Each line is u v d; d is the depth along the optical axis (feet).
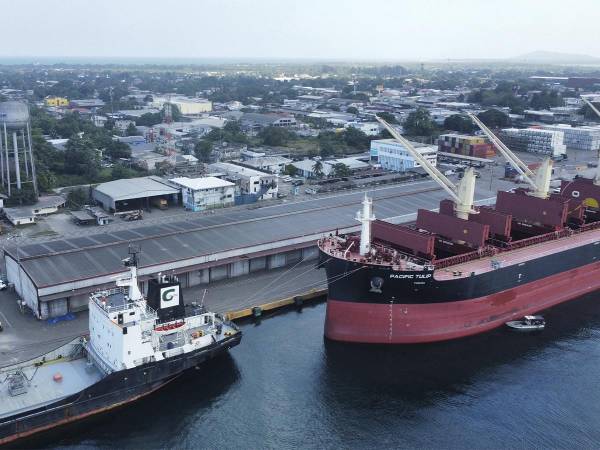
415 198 315.78
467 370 169.37
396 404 152.97
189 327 163.73
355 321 181.57
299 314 201.87
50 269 197.98
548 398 156.15
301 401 153.28
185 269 212.64
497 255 204.33
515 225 241.76
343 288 178.40
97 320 155.12
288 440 139.23
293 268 239.09
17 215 290.97
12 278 213.05
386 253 188.96
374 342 183.01
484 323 193.47
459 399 155.43
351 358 174.70
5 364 158.30
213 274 223.51
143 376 148.87
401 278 172.55
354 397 155.53
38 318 188.03
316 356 175.01
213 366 167.94
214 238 235.81
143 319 151.74
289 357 173.78
